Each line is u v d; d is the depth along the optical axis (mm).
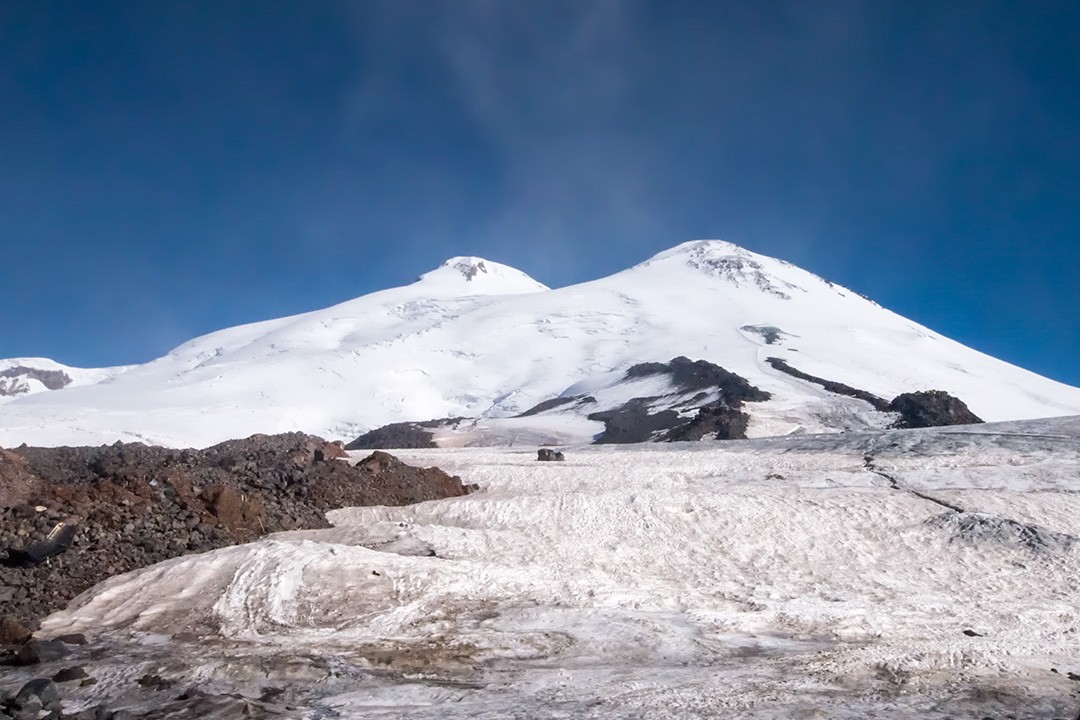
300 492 21375
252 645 11359
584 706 9172
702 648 11898
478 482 28344
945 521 20797
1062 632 13547
